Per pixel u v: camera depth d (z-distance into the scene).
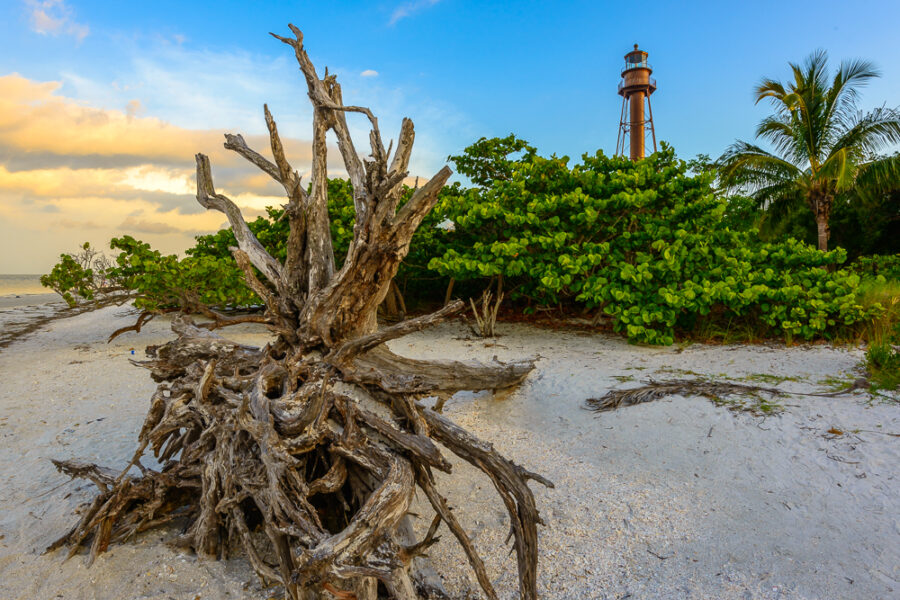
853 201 24.94
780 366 10.15
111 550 4.87
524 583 4.17
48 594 4.32
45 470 6.88
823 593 4.16
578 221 13.97
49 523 5.53
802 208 23.73
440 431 5.02
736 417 7.48
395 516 3.85
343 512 4.86
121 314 24.59
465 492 6.21
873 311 11.88
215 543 4.77
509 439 7.73
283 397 5.02
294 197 5.96
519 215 14.00
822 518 5.17
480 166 20.33
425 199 5.32
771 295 12.34
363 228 5.36
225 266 16.64
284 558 4.12
